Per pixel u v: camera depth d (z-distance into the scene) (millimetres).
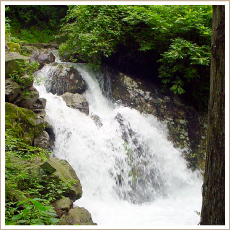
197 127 10852
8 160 5285
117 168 8117
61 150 7383
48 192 5242
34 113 6875
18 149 5938
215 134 3752
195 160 10016
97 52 10734
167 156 9531
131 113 9914
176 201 8250
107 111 10055
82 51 10297
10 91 6512
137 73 12234
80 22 10703
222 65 3734
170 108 10883
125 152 8602
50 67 10453
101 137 8359
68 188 5414
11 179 4863
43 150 6320
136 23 10867
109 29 10703
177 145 10094
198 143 10469
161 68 11344
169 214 6777
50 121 7582
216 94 3770
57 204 4988
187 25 10992
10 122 6125
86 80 10117
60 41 13273
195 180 9531
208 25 11414
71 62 10992
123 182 8031
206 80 11516
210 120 3830
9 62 6863
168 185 8961
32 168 5371
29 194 5039
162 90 11352
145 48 10992
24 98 6918
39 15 14336
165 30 10922
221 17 3721
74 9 11016
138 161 8781
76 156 7520
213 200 3709
